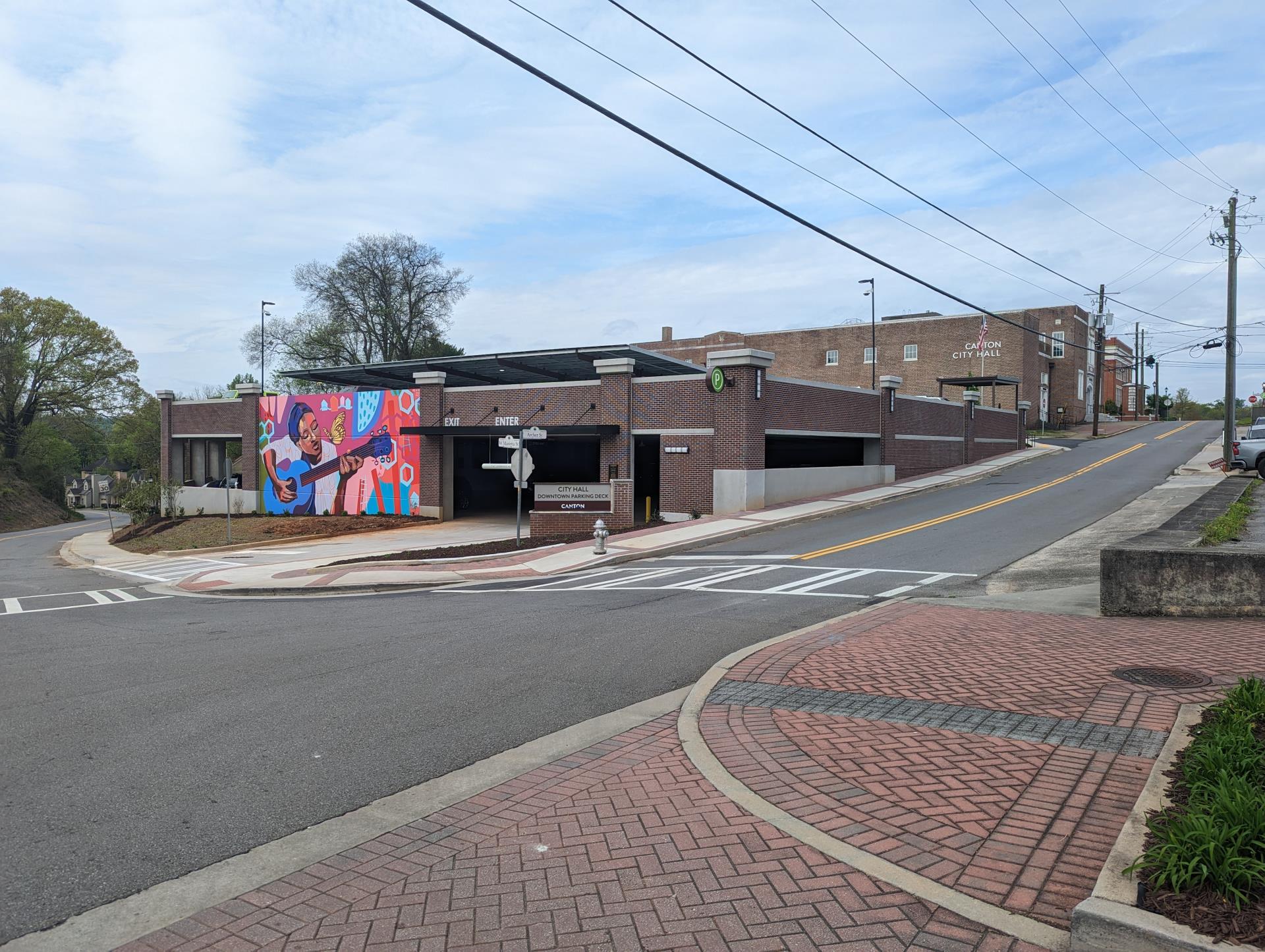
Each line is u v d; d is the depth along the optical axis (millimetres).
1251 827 3773
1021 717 6531
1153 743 5824
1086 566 15188
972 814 4820
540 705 7582
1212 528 14750
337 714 7434
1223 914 3428
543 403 30344
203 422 43062
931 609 11555
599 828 4895
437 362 34281
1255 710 5672
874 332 55188
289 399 37500
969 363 60906
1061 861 4234
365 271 62812
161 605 15664
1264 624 9820
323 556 23812
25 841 4973
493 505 38656
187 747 6613
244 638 11273
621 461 28797
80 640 11648
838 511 27609
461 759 6250
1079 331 68625
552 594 14688
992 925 3709
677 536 22359
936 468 40188
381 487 34469
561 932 3805
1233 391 33000
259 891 4328
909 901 3943
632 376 28875
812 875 4215
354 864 4594
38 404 66375
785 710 7031
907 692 7395
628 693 7930
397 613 13172
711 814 5016
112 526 43062
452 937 3795
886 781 5375
